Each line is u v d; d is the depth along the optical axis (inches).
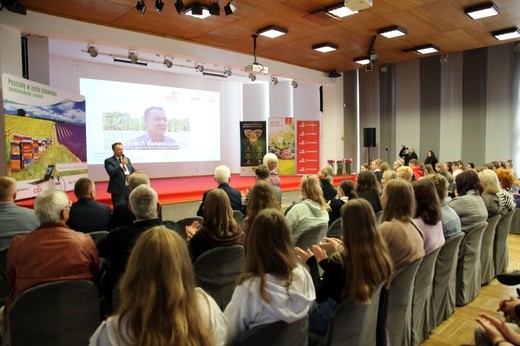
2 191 105.7
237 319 55.6
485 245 145.2
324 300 71.7
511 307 73.2
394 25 235.3
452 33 257.4
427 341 106.8
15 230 105.0
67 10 197.3
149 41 239.9
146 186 86.7
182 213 252.7
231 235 93.5
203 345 41.9
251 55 300.0
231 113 452.8
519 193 243.8
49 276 72.7
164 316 39.6
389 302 79.0
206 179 385.7
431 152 344.8
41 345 68.0
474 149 330.0
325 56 311.9
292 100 437.7
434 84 348.2
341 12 206.7
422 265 93.5
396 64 369.7
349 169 372.5
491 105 319.3
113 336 40.1
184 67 373.7
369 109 389.4
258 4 196.1
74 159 239.6
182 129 408.5
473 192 135.9
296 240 117.6
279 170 408.5
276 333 54.1
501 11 215.8
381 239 68.6
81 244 77.1
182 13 201.0
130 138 373.4
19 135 184.5
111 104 361.7
